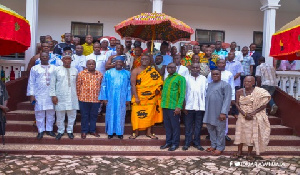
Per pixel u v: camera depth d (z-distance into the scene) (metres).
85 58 6.20
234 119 6.47
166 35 6.12
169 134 5.26
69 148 5.05
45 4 9.41
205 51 6.51
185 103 5.22
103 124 6.01
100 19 9.68
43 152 4.82
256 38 10.49
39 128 5.24
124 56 5.75
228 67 6.66
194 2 9.57
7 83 6.19
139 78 5.40
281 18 10.41
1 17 3.87
